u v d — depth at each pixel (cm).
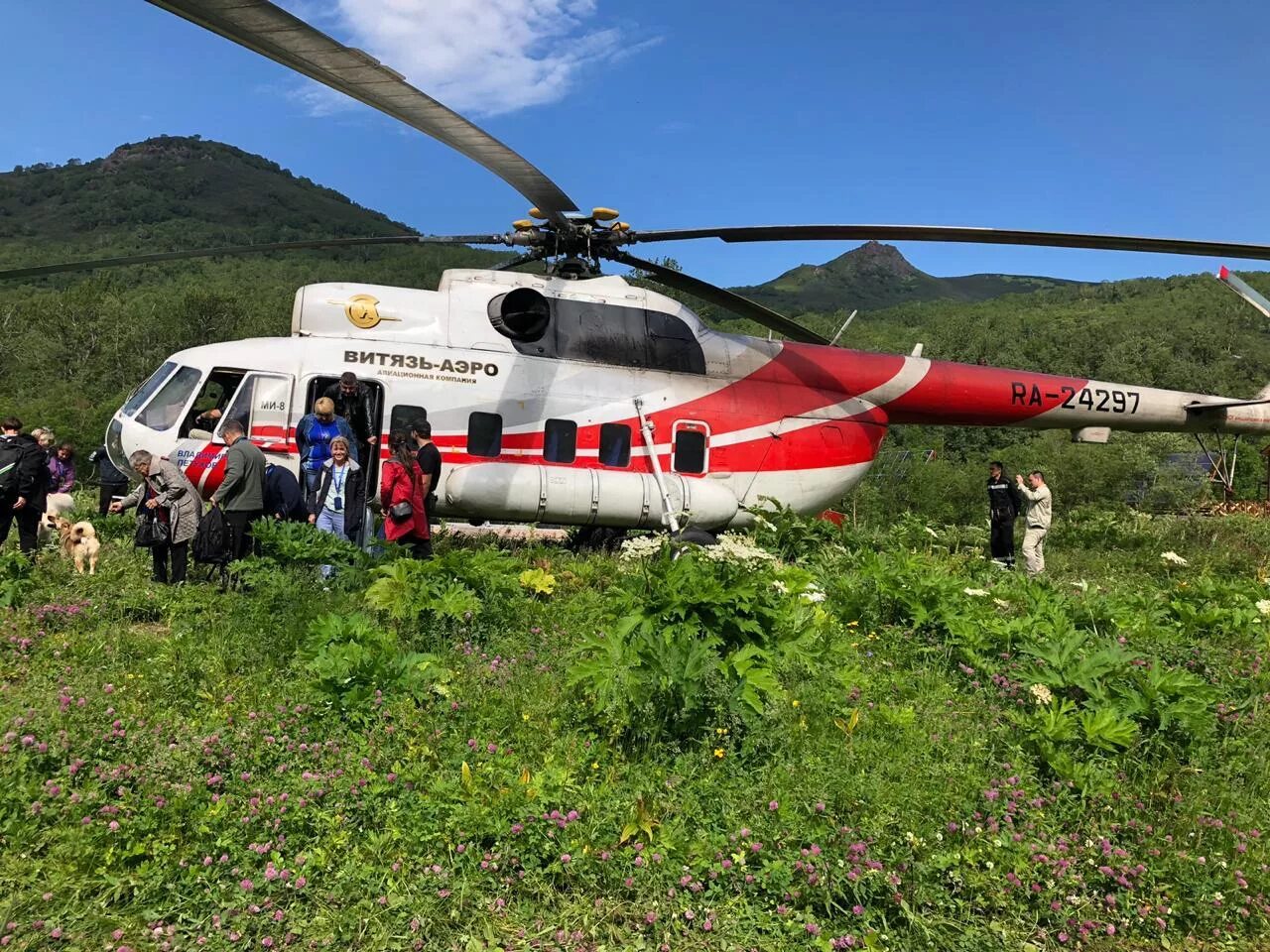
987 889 353
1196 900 355
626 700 457
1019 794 410
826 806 386
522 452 1043
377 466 981
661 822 374
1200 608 848
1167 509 2978
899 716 496
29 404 4291
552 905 331
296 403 964
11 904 302
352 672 485
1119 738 469
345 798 375
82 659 543
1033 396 1338
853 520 2305
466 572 671
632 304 1136
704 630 525
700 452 1140
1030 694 533
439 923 315
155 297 9856
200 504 782
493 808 362
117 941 295
